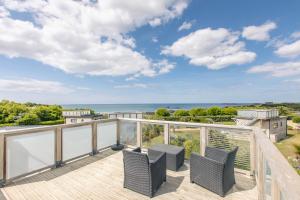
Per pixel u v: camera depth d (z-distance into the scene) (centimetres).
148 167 250
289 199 71
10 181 299
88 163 393
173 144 416
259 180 228
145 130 471
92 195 261
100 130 476
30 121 2453
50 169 358
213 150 302
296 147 1290
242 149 328
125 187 279
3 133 288
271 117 1706
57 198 253
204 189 271
